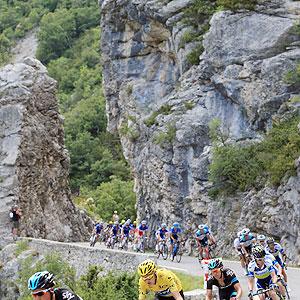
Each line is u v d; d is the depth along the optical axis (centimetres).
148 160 4275
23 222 3906
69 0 15150
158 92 4712
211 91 3950
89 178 9325
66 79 12356
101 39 5131
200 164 3728
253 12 3856
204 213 3678
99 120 10450
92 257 2830
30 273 3095
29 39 14462
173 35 4384
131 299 2097
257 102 3650
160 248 2988
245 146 3594
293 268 2642
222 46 3878
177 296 1013
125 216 7694
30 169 4075
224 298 1100
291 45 3703
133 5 4691
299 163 3089
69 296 789
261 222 3253
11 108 4053
